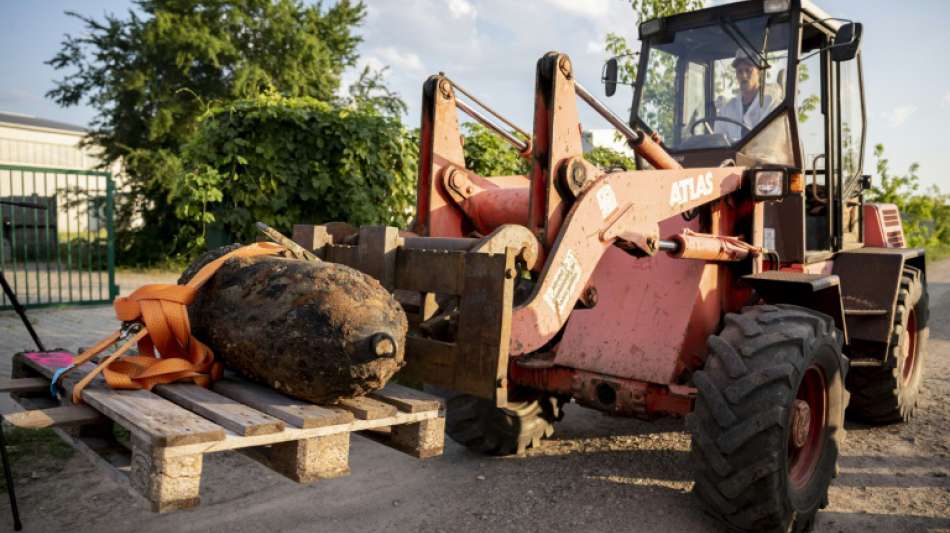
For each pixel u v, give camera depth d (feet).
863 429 16.51
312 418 7.32
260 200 28.45
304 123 28.43
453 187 11.80
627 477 12.85
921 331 17.67
